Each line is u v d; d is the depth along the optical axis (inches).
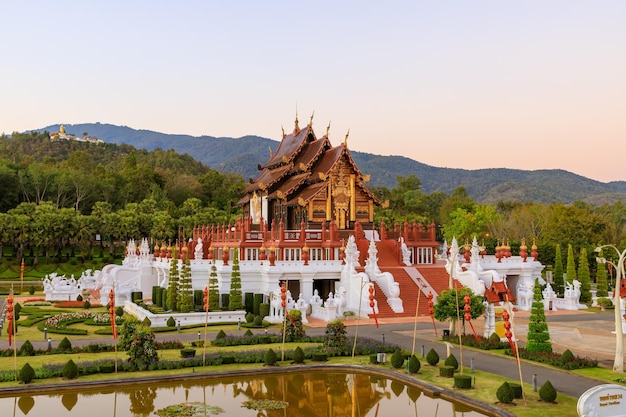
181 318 2225.6
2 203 5816.9
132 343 1469.0
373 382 1441.9
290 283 2755.9
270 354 1530.5
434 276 2760.8
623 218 6653.5
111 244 5231.3
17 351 1646.2
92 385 1333.7
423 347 1631.4
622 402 1005.2
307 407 1247.5
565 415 1119.0
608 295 3164.4
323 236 2947.8
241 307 2421.3
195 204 6181.1
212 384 1419.8
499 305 2153.1
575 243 4325.8
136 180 7106.3
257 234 2945.4
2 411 1198.9
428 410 1222.3
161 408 1222.3
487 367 1510.8
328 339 1686.8
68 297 3230.8
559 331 2105.1
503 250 3031.5
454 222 5546.3
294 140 3745.1
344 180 3294.8
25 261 4840.1
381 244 3002.0
